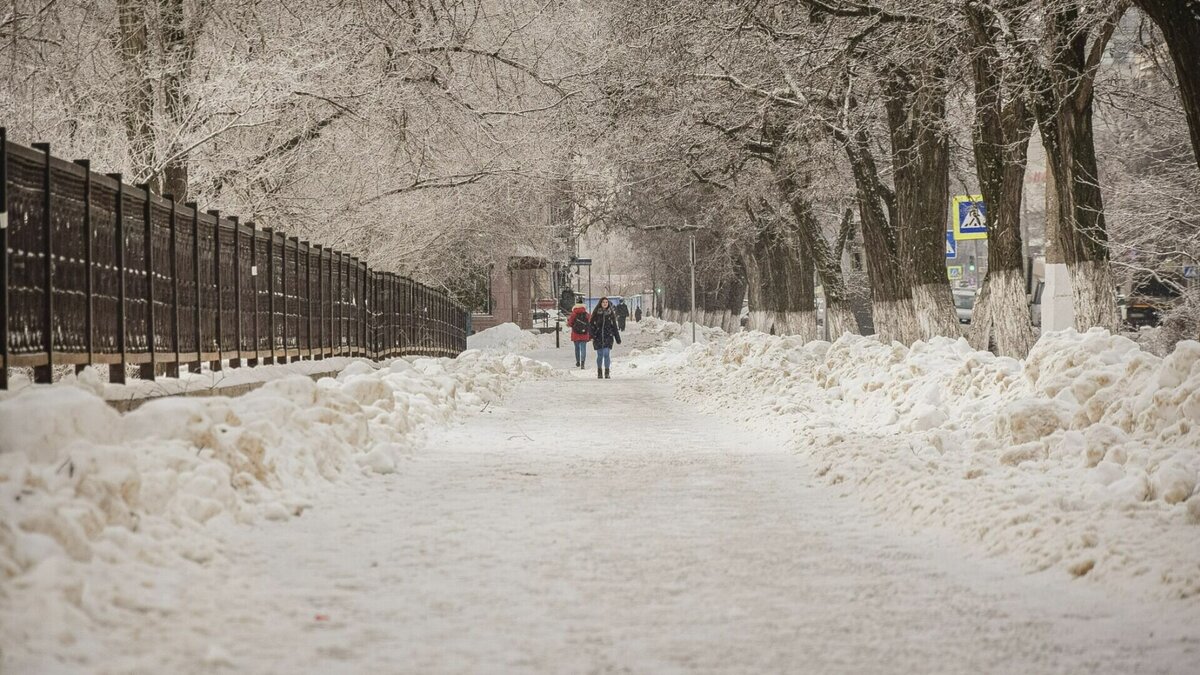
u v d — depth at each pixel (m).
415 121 48.19
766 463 20.36
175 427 13.61
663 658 8.33
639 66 47.72
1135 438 17.00
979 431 21.30
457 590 10.36
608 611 9.70
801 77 42.19
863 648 8.65
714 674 7.96
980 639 8.93
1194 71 22.14
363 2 43.28
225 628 8.77
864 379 28.97
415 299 57.62
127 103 34.69
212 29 38.97
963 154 52.06
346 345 40.97
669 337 92.44
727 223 71.12
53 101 32.66
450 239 68.62
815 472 18.41
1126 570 10.70
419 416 24.97
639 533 13.40
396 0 44.41
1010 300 35.56
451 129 49.62
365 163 49.25
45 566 8.45
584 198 70.94
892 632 9.12
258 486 14.11
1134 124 48.53
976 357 25.41
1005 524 12.73
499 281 109.31
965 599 10.25
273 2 40.81
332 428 17.98
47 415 11.46
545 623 9.27
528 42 51.22
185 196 36.47
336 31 41.47
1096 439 16.41
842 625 9.32
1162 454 15.02
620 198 72.94
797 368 38.19
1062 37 31.22
